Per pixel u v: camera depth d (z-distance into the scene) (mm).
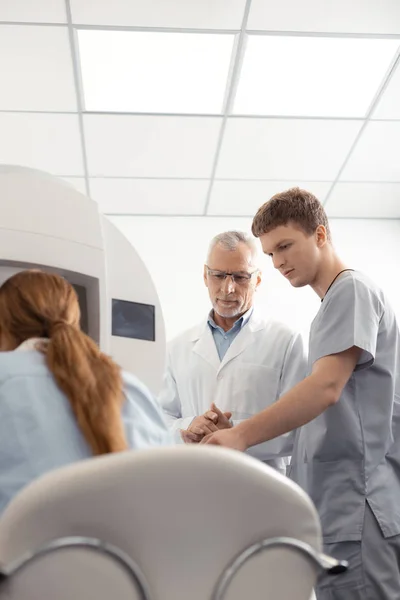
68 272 1270
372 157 4199
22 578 651
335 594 1550
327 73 3482
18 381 947
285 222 1751
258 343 2201
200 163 4160
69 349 985
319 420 1668
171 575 690
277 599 749
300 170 4301
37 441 905
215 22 3115
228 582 703
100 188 4367
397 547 1553
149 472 661
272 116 3773
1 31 3107
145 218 4715
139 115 3703
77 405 931
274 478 721
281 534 733
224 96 3598
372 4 3045
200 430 1726
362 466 1615
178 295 4535
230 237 2234
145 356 1343
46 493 648
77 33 3137
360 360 1625
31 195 1261
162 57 3309
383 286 4719
